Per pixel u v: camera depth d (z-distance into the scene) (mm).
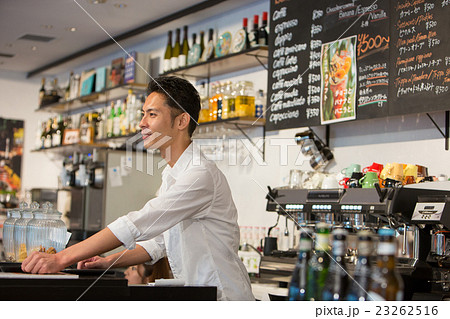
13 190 7672
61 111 7449
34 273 1519
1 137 7660
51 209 2037
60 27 5586
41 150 7227
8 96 7680
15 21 5461
